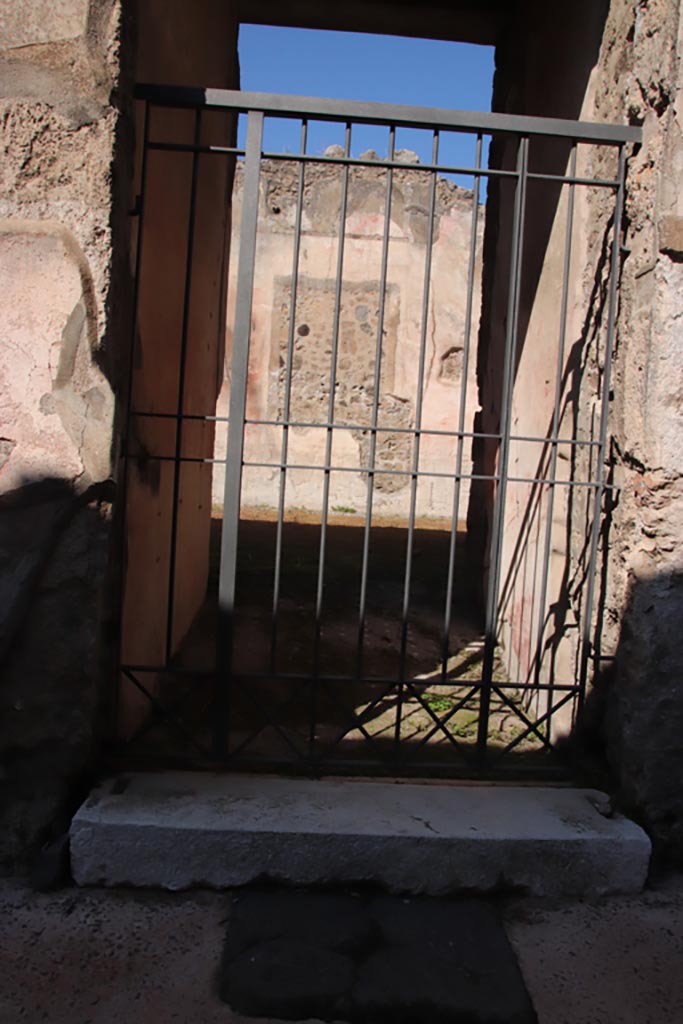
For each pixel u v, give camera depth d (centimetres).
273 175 1141
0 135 239
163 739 318
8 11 238
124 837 243
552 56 401
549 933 235
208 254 452
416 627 511
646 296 268
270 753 312
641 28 272
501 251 520
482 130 272
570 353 350
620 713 279
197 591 503
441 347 1165
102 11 239
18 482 245
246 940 223
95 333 244
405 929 231
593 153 332
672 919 243
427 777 285
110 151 242
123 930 227
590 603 284
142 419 305
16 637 249
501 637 464
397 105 267
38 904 237
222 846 244
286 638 472
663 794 266
